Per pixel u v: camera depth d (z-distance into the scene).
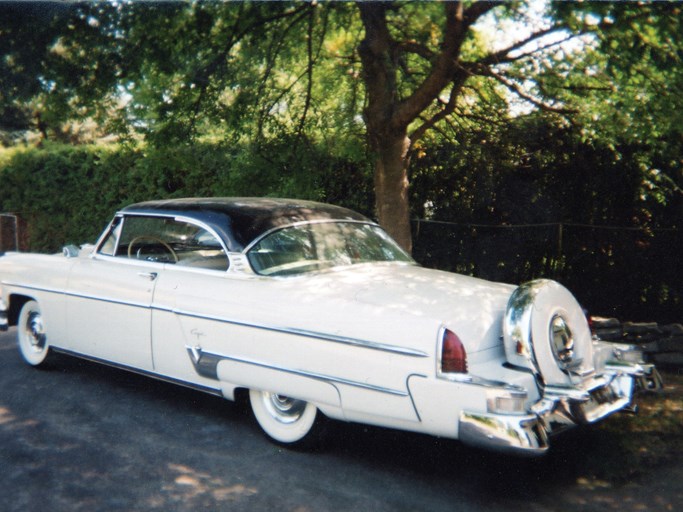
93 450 4.30
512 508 3.53
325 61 8.23
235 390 4.52
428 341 3.53
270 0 6.81
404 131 6.68
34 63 6.50
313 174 7.79
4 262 6.30
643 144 7.24
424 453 4.30
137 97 7.20
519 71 7.22
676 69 5.40
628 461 4.07
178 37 6.96
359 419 3.84
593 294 7.37
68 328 5.62
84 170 11.88
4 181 12.62
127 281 5.07
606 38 5.45
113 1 6.40
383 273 4.54
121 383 5.77
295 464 4.11
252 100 7.28
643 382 4.25
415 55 8.00
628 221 7.48
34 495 3.65
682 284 7.14
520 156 7.79
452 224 8.18
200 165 9.02
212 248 4.69
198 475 3.94
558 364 3.71
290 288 4.24
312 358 3.94
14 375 5.98
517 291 3.80
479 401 3.38
